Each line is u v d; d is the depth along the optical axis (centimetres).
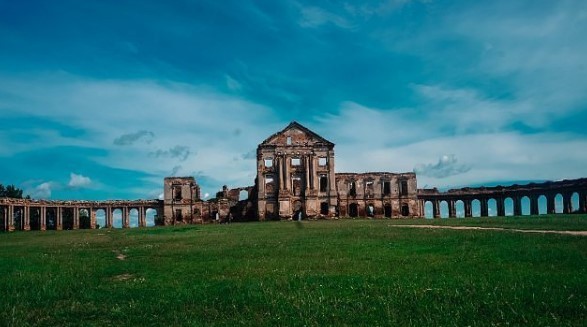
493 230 3662
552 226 3794
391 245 2873
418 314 1266
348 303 1402
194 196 10294
